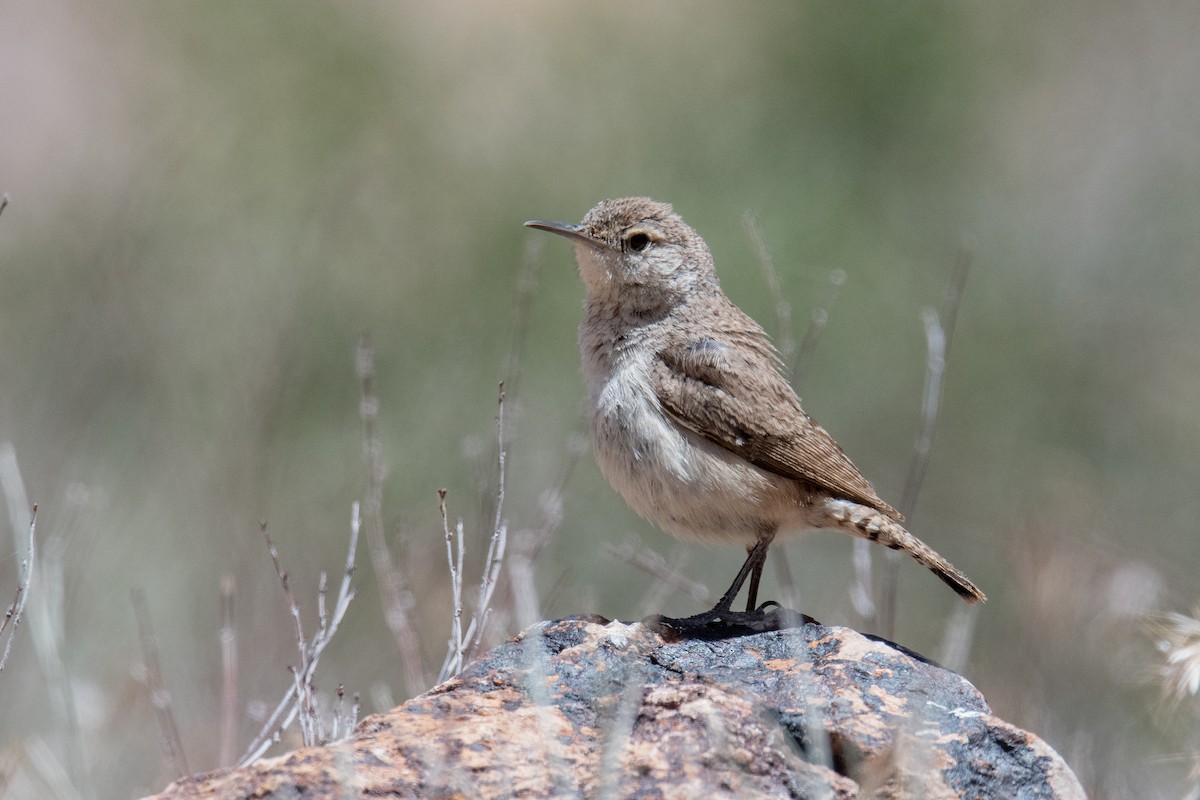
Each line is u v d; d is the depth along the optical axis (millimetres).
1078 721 10367
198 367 15938
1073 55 20578
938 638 13828
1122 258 18672
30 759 9297
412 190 18312
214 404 15523
